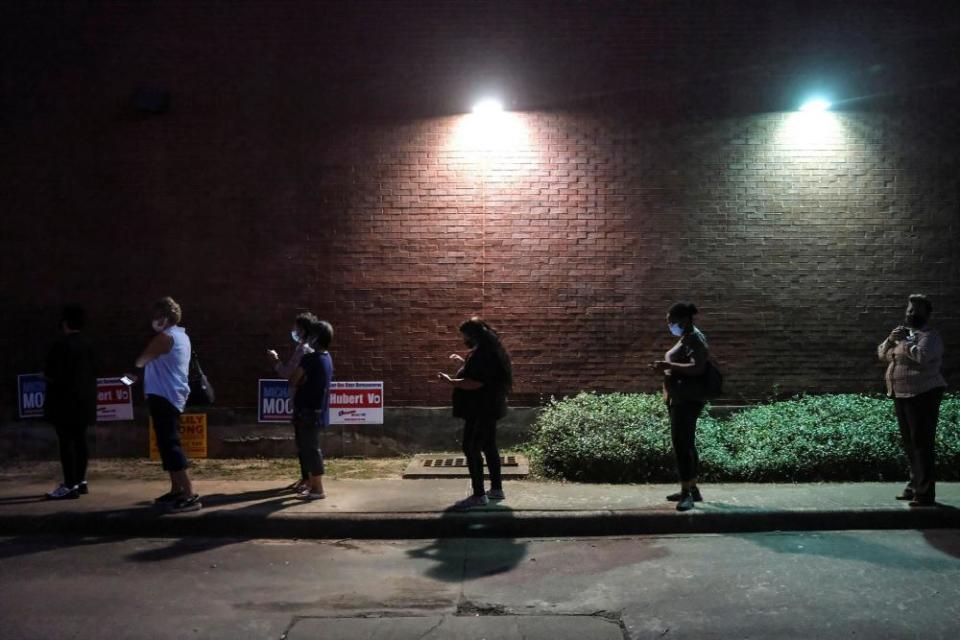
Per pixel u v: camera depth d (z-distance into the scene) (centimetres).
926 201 1000
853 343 995
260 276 990
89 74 995
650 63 996
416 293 993
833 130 998
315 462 765
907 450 743
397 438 992
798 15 999
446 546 667
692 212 993
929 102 1000
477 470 736
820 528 700
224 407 989
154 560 625
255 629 481
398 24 997
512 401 993
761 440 873
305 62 993
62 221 993
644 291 992
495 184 992
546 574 587
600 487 811
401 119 993
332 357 991
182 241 990
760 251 995
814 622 484
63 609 514
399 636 471
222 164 991
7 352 992
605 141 994
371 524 696
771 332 996
